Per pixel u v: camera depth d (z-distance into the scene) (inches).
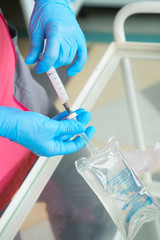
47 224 24.5
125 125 30.7
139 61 34.9
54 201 25.7
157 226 23.9
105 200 23.8
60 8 32.1
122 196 23.6
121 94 32.9
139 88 33.3
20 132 26.6
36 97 40.0
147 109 31.7
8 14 98.7
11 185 34.8
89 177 24.1
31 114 27.4
